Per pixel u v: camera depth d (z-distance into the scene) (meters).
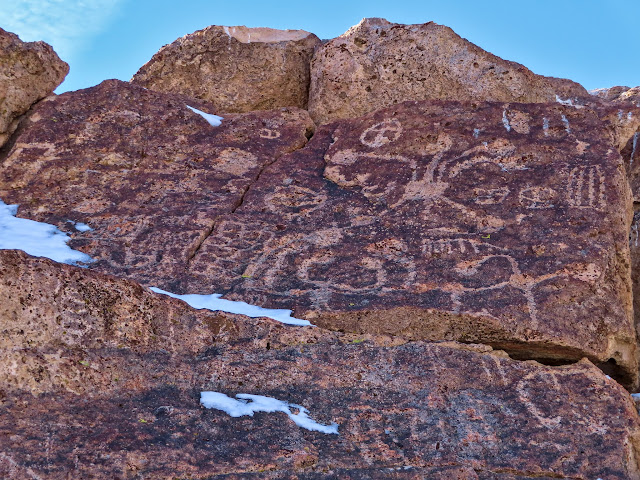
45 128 6.18
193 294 5.07
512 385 4.50
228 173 6.08
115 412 3.95
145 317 4.36
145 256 5.35
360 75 6.91
